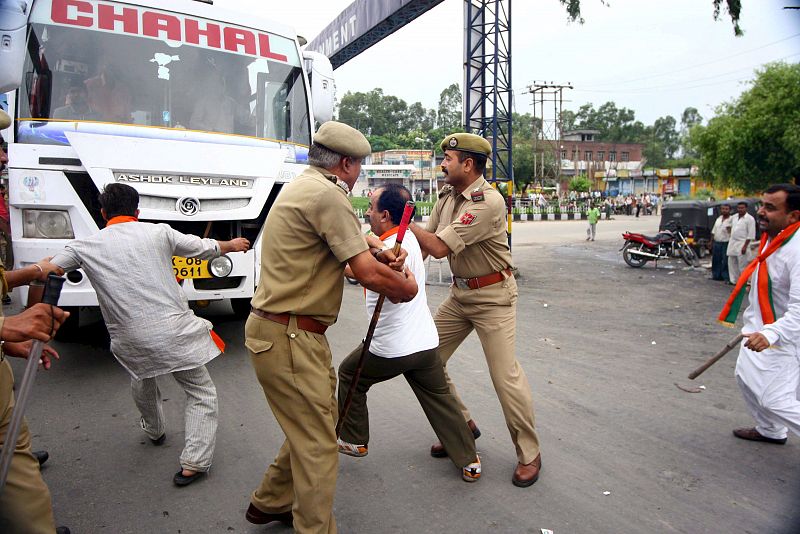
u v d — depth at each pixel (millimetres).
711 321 7410
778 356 3395
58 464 3373
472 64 11383
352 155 2424
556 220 38062
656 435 3803
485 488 3133
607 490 3111
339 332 6590
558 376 5035
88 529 2736
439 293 9617
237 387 4652
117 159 4477
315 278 2355
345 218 2277
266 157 5180
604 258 15227
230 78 5406
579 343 6230
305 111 5883
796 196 3363
